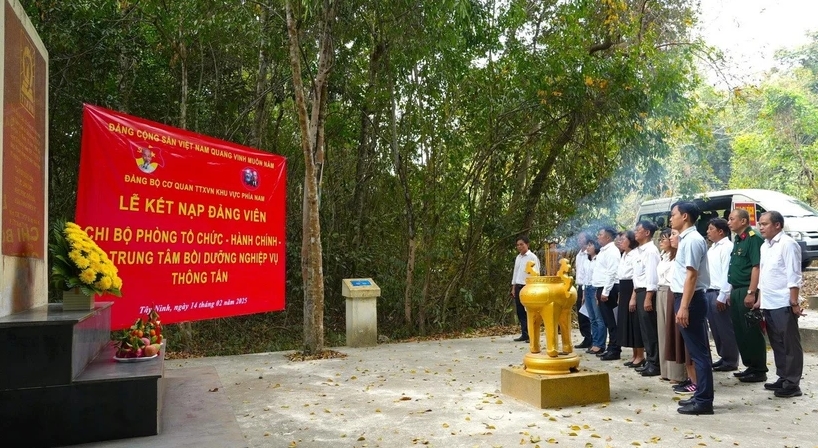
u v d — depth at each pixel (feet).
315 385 19.44
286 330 34.55
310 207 25.68
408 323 33.73
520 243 29.58
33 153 16.89
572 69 31.83
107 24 26.37
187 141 22.52
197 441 11.18
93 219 19.57
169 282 21.61
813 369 20.74
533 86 31.68
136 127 20.84
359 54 34.01
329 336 33.24
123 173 20.34
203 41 28.96
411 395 17.80
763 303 17.52
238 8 27.71
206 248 22.97
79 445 10.98
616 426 13.99
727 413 15.10
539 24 35.68
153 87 30.55
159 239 21.35
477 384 19.31
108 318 16.46
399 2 28.17
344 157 37.40
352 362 23.91
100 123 19.86
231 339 31.89
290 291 34.45
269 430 14.25
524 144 34.58
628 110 32.53
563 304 16.93
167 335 29.71
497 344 29.04
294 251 33.91
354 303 28.86
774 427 13.75
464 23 27.89
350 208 36.50
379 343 30.50
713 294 21.20
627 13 35.60
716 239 20.83
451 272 36.06
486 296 37.32
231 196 24.08
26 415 10.85
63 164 29.66
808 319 28.12
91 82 27.14
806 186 58.85
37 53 17.87
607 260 23.67
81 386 11.18
